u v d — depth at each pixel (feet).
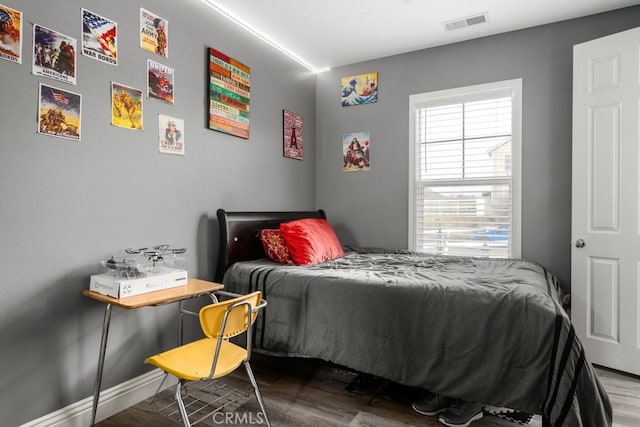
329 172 12.35
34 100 5.33
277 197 10.71
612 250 8.05
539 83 9.46
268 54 10.30
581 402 4.86
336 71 12.23
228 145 8.95
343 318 6.76
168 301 5.35
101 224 6.21
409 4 8.47
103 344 5.68
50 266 5.55
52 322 5.58
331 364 8.35
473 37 10.13
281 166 10.89
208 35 8.36
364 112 11.76
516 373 5.40
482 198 10.28
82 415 5.92
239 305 4.97
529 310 5.45
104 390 6.27
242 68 9.33
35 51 5.33
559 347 5.10
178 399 4.72
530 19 9.15
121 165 6.51
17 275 5.19
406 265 8.45
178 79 7.61
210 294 6.34
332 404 6.62
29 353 5.32
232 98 9.00
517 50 9.71
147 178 6.98
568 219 9.16
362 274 7.26
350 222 12.02
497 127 10.08
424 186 11.05
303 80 11.87
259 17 9.04
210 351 5.52
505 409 6.35
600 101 8.21
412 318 6.22
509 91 9.87
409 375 6.15
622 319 7.94
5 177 5.04
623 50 7.91
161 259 6.40
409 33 9.87
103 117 6.23
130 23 6.67
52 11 5.53
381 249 11.05
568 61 9.17
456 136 10.60
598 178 8.23
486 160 10.23
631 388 7.23
